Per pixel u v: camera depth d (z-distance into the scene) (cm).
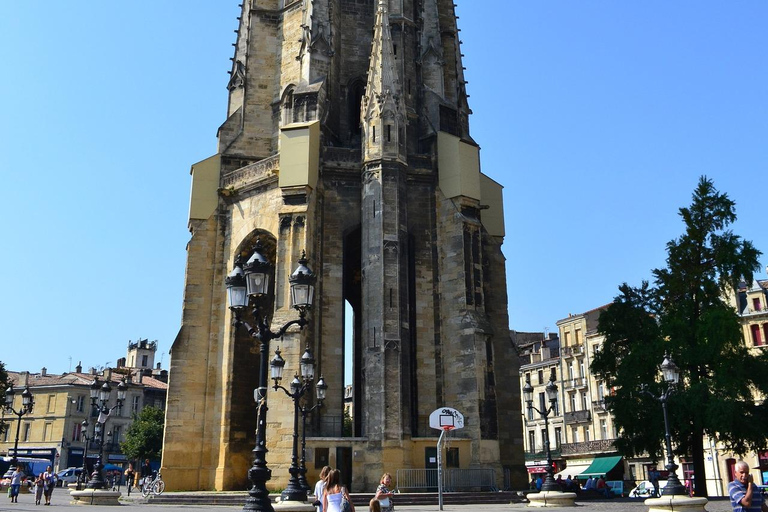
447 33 5366
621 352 4681
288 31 5109
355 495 3525
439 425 3534
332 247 4400
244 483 4219
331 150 4538
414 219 4516
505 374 4781
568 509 3275
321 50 4778
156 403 10831
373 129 4397
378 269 4116
